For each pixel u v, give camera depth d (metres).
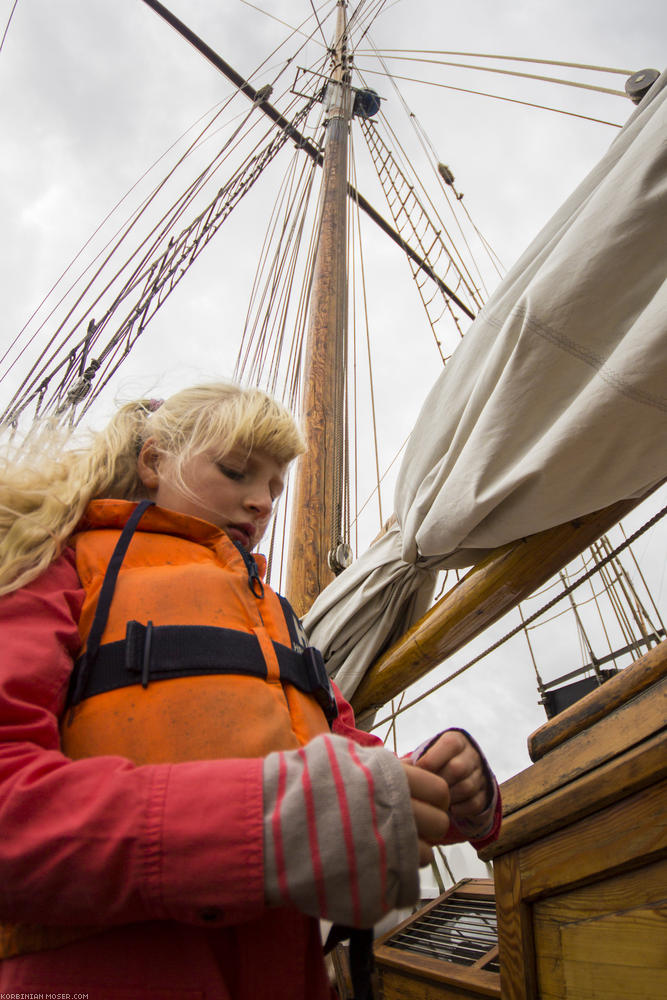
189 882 0.48
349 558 2.87
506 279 1.52
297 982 0.60
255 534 0.95
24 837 0.50
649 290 1.12
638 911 0.91
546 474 1.22
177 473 0.91
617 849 0.94
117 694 0.65
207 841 0.49
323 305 4.16
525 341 1.22
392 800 0.52
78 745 0.63
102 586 0.73
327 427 3.40
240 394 1.01
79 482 0.86
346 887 0.48
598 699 1.02
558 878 1.03
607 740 0.99
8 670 0.59
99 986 0.54
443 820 0.57
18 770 0.53
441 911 1.99
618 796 0.94
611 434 1.12
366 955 0.57
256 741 0.65
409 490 1.69
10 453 0.88
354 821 0.49
